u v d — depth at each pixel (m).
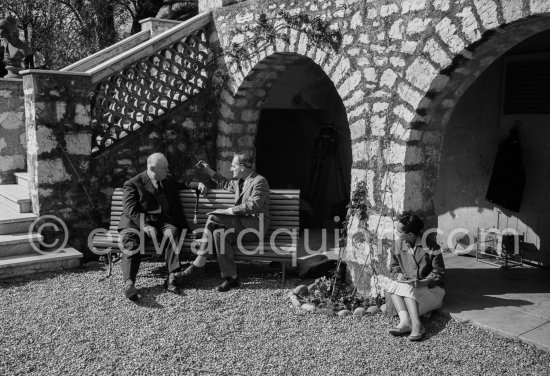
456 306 5.17
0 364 4.13
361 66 5.66
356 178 5.75
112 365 4.16
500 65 6.94
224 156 7.87
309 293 5.69
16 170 8.34
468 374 4.02
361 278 5.67
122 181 7.19
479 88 7.13
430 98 5.12
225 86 7.77
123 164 7.20
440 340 4.60
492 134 7.06
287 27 6.61
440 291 5.02
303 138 9.68
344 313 5.19
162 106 7.54
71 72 6.67
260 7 7.05
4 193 7.35
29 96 6.56
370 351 4.43
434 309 5.05
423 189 5.46
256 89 7.74
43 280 6.05
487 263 6.88
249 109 7.93
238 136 7.94
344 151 9.23
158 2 15.05
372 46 5.53
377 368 4.14
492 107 7.04
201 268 6.54
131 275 5.59
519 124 6.78
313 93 9.18
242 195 6.06
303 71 8.77
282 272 6.02
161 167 5.97
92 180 6.96
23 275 6.21
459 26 4.71
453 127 7.39
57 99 6.61
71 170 6.79
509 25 4.39
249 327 4.88
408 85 5.18
